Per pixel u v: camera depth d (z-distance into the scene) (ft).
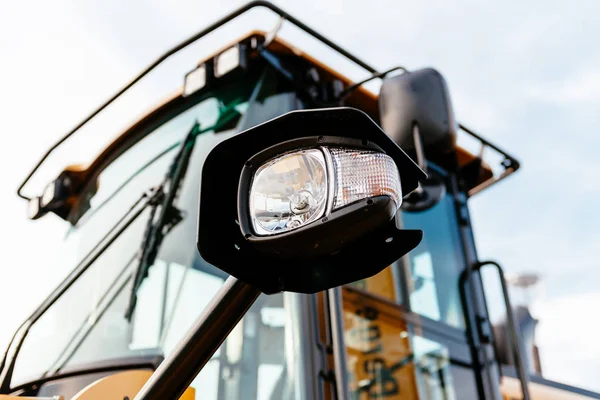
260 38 8.87
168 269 7.44
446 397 8.59
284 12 8.54
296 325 6.63
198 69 9.01
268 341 6.57
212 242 2.55
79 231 9.18
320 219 2.31
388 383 7.97
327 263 2.56
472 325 9.62
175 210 7.96
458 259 10.13
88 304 7.79
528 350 12.00
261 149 2.61
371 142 2.44
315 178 2.43
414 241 2.52
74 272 8.27
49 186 9.89
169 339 6.89
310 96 8.60
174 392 2.72
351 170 2.38
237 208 2.52
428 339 8.77
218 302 2.63
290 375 6.36
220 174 2.66
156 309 7.18
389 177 2.38
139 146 9.46
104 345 7.22
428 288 9.27
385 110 6.42
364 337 7.98
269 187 2.52
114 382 5.48
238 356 6.48
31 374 7.44
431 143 6.31
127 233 8.26
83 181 9.96
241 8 8.52
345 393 6.05
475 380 9.15
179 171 8.39
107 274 7.98
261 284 2.59
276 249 2.42
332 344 6.71
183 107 9.25
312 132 2.51
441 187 10.61
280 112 8.36
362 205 2.27
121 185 9.22
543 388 11.23
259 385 6.33
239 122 8.54
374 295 8.39
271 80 8.70
